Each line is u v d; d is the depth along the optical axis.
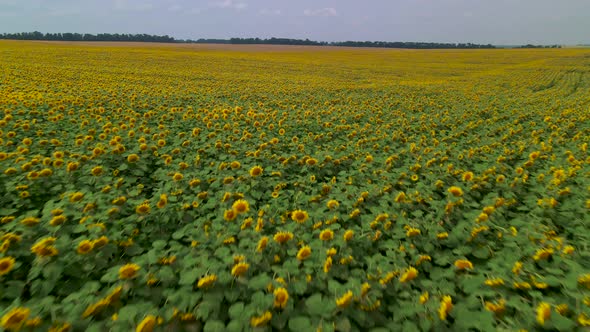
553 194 5.30
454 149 8.20
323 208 4.62
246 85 22.55
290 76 30.28
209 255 3.39
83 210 4.18
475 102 17.42
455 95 20.38
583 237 4.04
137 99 14.23
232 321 2.46
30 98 12.27
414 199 5.13
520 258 3.54
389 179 6.10
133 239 4.00
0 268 2.86
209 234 3.85
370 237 4.01
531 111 14.04
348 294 2.60
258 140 8.59
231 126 10.02
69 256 3.19
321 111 13.42
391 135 10.00
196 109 13.05
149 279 2.89
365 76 33.06
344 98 18.59
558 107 14.99
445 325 2.63
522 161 7.65
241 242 3.55
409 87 24.05
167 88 18.84
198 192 5.19
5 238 3.27
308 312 2.63
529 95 20.19
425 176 6.39
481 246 3.94
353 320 2.74
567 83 27.16
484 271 3.26
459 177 6.40
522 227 4.38
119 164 6.43
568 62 48.81
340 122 12.06
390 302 3.00
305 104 15.62
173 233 4.08
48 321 2.40
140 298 2.78
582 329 2.41
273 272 3.35
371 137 9.37
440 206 4.83
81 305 2.52
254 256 3.36
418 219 4.44
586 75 33.19
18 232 3.71
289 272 3.11
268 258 3.48
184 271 3.07
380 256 3.50
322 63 45.78
